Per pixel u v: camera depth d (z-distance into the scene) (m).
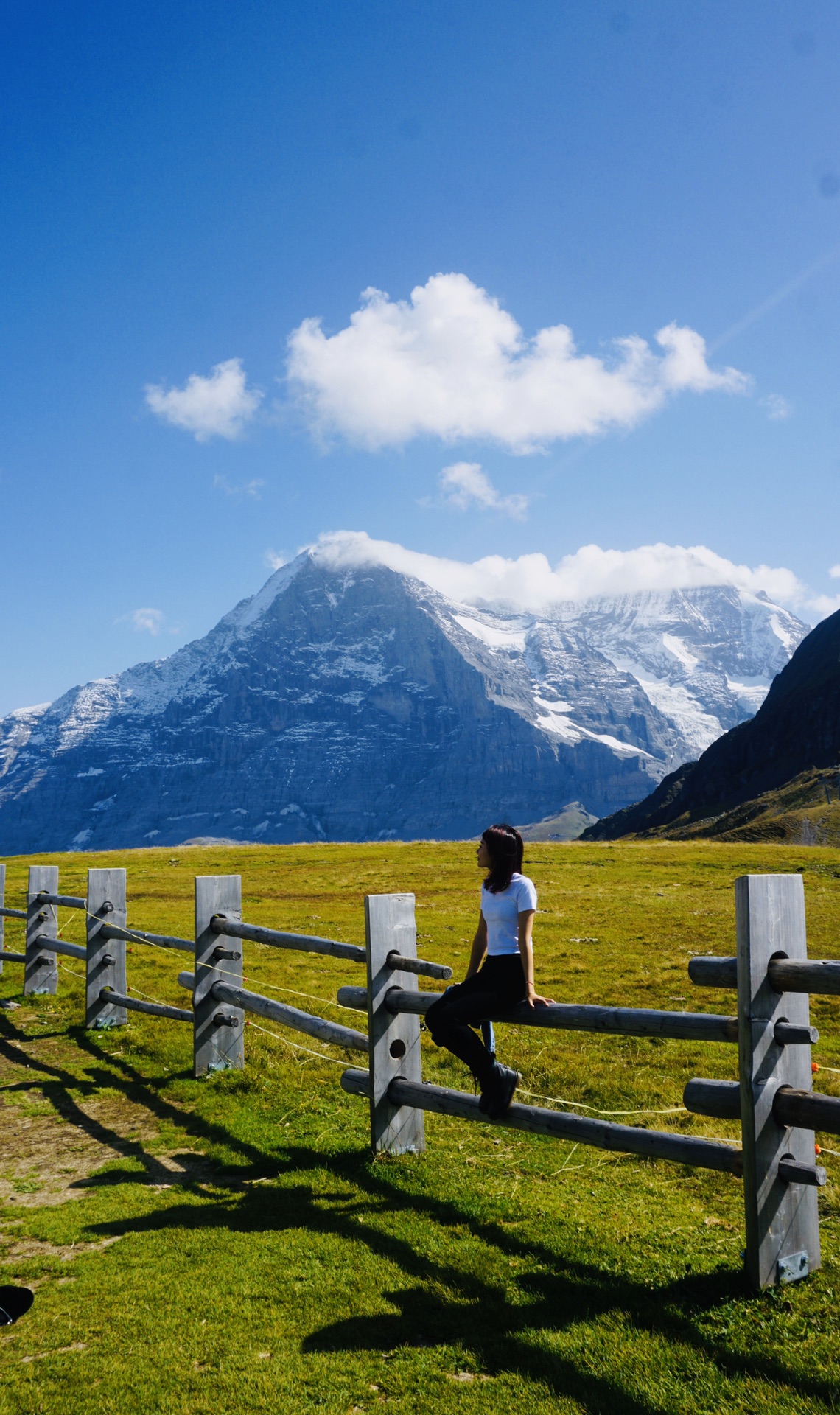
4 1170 7.66
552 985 16.56
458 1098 7.05
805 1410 4.11
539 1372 4.48
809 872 50.19
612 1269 5.55
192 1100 9.62
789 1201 5.31
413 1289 5.35
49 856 64.94
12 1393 4.38
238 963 10.44
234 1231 6.21
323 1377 4.47
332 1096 9.55
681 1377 4.42
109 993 13.00
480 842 6.75
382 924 7.82
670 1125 8.91
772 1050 5.30
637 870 51.84
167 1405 4.27
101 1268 5.68
